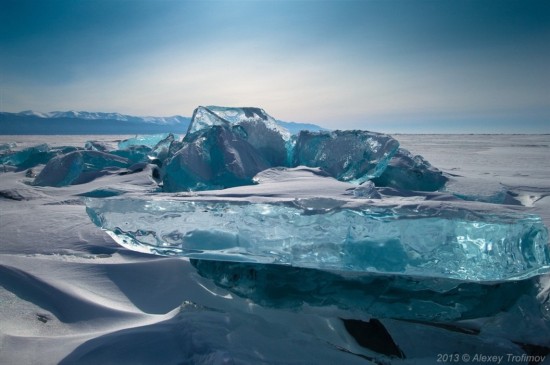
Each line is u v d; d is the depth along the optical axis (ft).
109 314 7.09
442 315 6.48
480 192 18.62
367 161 20.68
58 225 13.99
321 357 5.70
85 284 8.35
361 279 6.84
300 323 6.77
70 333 6.43
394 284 6.69
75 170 28.35
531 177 28.32
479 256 5.92
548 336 6.02
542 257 5.87
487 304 6.39
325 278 7.02
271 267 7.29
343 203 6.94
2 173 34.37
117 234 7.36
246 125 24.91
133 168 28.76
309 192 16.19
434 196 17.62
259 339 5.98
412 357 5.98
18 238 12.41
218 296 7.92
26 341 5.79
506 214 6.29
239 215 6.99
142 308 7.59
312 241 6.53
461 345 6.11
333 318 6.88
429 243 6.09
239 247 6.75
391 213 6.37
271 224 6.79
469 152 59.21
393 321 6.73
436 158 47.98
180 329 6.06
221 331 6.05
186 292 8.12
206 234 6.95
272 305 7.20
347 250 6.37
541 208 16.30
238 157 20.94
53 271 8.84
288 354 5.64
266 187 17.37
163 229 7.19
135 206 7.47
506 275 5.76
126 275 8.87
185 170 19.69
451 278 5.93
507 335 6.21
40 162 37.91
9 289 7.68
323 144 23.65
